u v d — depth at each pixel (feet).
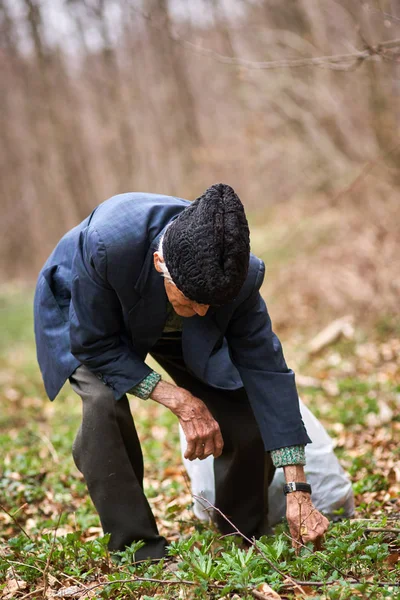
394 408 20.54
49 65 84.38
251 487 11.13
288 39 46.19
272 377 10.02
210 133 69.51
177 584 9.21
